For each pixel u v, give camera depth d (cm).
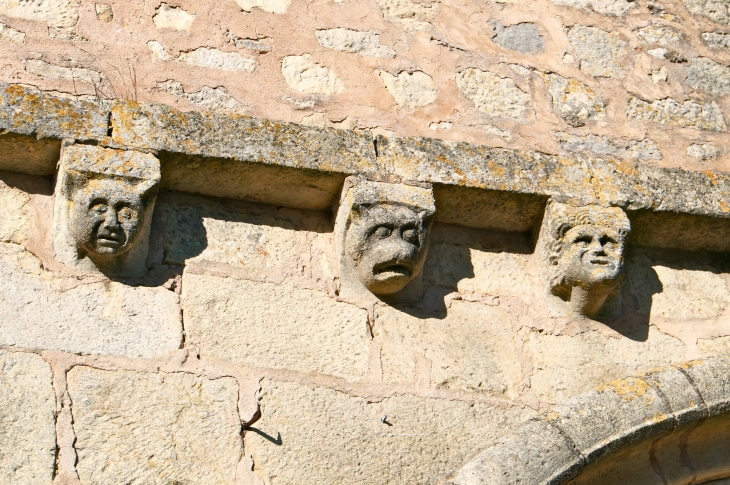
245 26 686
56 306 565
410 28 719
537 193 643
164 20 672
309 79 681
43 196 596
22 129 578
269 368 577
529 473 562
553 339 630
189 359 568
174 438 546
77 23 655
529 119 709
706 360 631
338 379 584
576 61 744
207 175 611
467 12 739
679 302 667
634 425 592
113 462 532
